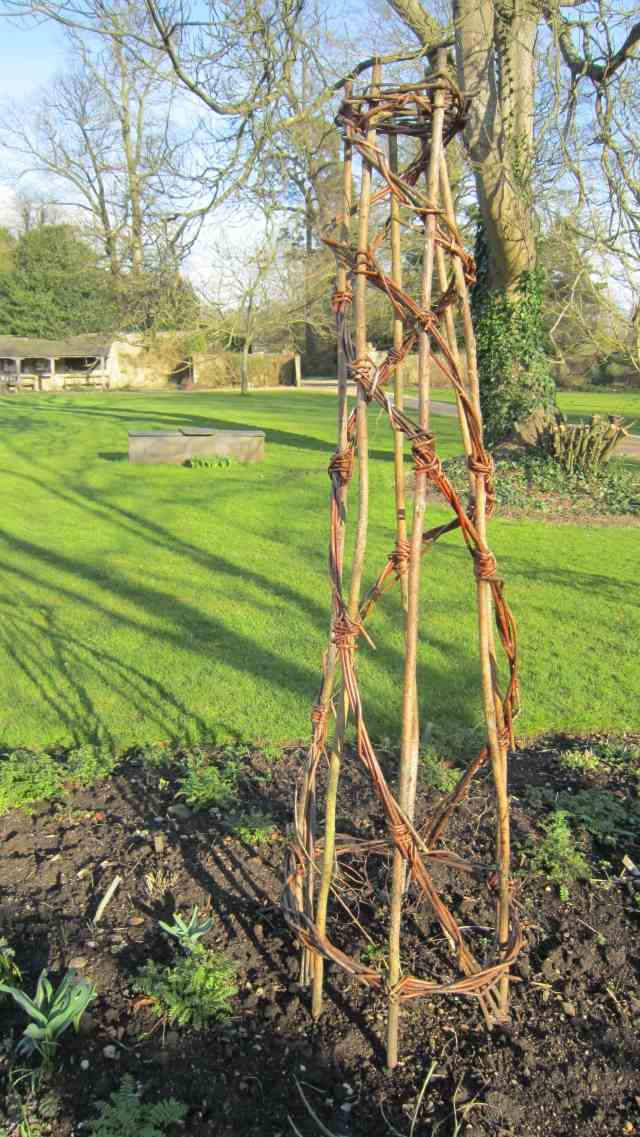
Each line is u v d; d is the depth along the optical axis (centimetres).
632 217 851
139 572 684
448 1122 192
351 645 193
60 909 258
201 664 472
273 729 387
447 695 429
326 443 1631
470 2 918
